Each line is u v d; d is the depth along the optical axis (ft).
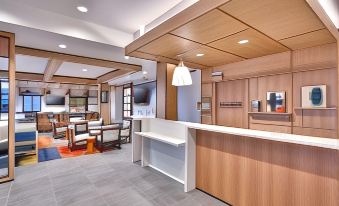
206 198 8.76
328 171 5.69
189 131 9.43
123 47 12.55
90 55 14.76
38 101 32.83
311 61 9.65
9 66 10.21
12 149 10.63
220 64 13.85
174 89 13.82
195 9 6.37
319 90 9.36
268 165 7.04
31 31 9.86
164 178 11.09
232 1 5.35
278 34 7.85
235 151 8.05
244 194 7.73
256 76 11.94
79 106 35.70
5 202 8.32
